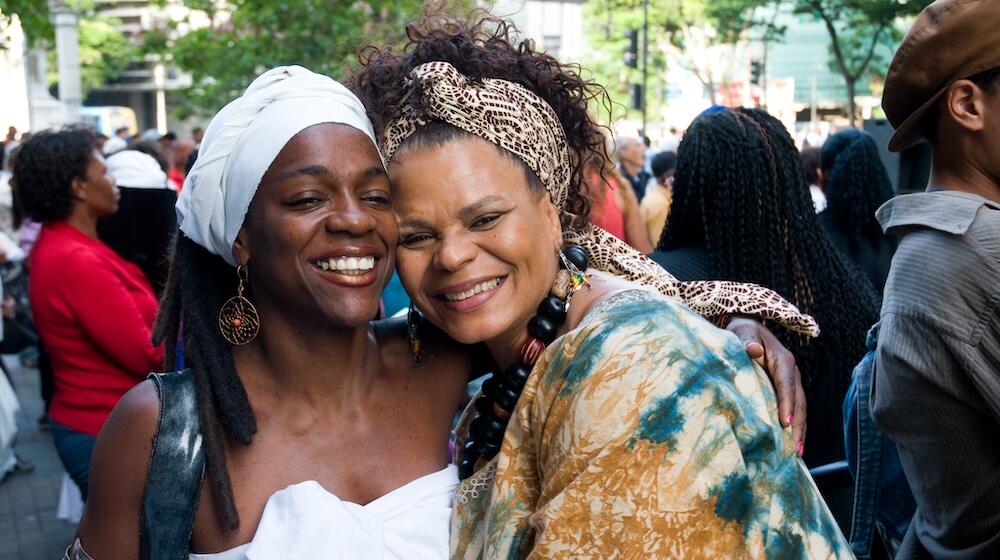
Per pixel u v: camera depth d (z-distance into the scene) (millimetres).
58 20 14258
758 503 1394
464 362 1809
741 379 1446
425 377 1766
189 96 9797
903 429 1928
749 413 1420
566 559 1367
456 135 1565
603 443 1378
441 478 1688
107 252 3674
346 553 1506
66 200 3643
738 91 23812
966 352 1780
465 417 1888
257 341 1627
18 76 29672
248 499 1564
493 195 1567
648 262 1820
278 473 1591
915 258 1881
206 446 1521
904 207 1946
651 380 1385
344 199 1508
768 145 2576
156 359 3590
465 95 1557
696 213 2658
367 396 1693
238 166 1511
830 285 2553
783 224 2561
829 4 9688
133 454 1505
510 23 1819
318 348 1591
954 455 1856
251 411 1582
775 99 23359
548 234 1658
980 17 1862
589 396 1407
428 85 1562
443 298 1632
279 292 1537
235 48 8742
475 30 1745
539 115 1645
